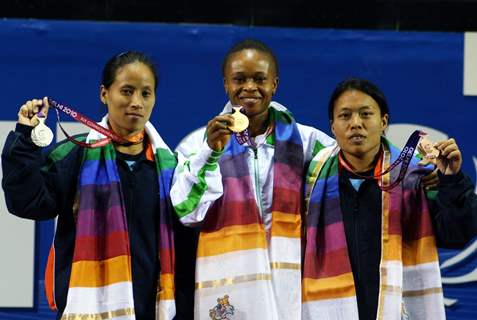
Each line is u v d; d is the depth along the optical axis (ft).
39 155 45.09
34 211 45.55
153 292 46.47
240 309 46.78
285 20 68.28
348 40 64.39
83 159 46.98
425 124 64.08
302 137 49.78
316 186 48.24
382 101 48.03
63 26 63.67
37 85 63.26
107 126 47.78
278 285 47.09
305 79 64.03
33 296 62.34
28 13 67.77
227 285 47.01
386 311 46.21
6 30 63.41
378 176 47.85
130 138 47.47
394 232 47.16
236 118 45.68
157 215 47.01
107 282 45.78
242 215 47.60
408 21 68.28
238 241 47.29
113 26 63.82
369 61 64.28
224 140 45.98
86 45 63.67
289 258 47.44
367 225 47.44
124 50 63.72
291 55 64.13
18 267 62.39
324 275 47.26
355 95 47.52
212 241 47.52
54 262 46.83
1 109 63.00
